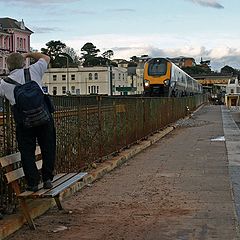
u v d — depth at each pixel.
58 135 11.53
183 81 61.25
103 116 15.30
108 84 114.81
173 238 8.67
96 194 11.63
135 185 12.55
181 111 43.53
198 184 12.59
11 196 9.38
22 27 115.88
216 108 76.31
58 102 11.65
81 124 13.23
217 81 142.00
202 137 25.80
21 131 9.10
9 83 8.92
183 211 10.16
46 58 9.28
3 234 8.53
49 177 9.43
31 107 8.76
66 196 11.27
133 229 9.13
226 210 10.20
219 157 17.28
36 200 10.23
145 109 22.98
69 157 12.23
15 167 9.45
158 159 16.88
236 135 26.88
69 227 9.23
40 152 9.94
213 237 8.68
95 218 9.76
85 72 115.62
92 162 14.25
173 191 11.84
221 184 12.57
